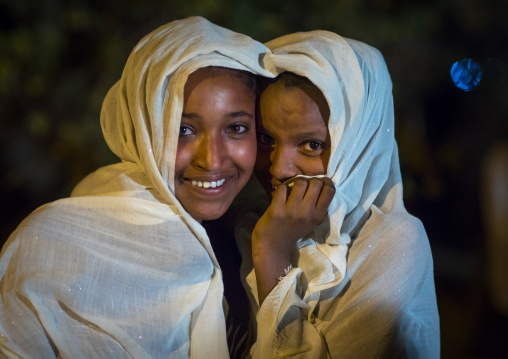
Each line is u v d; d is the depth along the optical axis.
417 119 5.18
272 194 2.26
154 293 2.10
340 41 2.17
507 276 4.74
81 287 2.03
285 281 2.08
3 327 1.98
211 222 2.42
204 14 4.52
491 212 4.72
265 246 2.12
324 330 2.14
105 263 2.06
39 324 2.00
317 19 4.68
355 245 2.20
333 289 2.16
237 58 2.03
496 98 6.00
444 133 6.24
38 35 4.82
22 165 5.95
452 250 6.50
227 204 2.14
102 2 4.83
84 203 2.10
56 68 4.96
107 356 2.02
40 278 2.01
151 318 2.08
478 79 5.78
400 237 2.17
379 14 4.91
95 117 4.70
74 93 5.04
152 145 2.06
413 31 5.00
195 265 2.12
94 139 4.70
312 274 2.16
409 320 2.17
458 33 5.70
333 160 2.12
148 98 2.02
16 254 2.05
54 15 4.87
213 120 2.03
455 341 5.31
